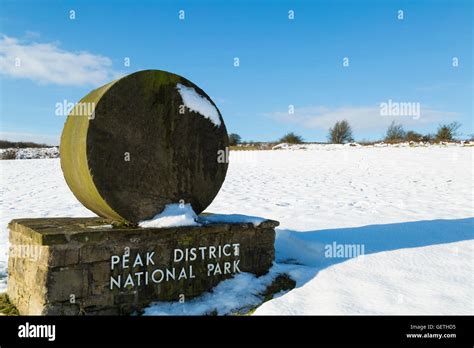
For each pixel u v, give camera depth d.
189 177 4.35
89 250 3.54
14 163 27.38
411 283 4.21
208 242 4.22
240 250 4.45
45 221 4.27
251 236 4.54
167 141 4.19
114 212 3.90
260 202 10.48
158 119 4.13
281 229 6.30
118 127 3.90
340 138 44.03
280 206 9.73
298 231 6.54
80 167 3.87
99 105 3.79
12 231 4.30
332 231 6.51
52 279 3.38
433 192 12.16
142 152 4.04
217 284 4.27
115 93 3.88
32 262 3.67
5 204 10.38
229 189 13.43
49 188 14.34
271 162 24.27
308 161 23.98
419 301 3.78
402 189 12.95
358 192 12.40
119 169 3.90
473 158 21.09
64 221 4.28
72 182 4.26
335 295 3.96
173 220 4.09
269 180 16.11
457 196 11.27
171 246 3.98
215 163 4.55
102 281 3.60
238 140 45.09
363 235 6.19
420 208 9.22
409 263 4.82
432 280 4.29
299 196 11.63
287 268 4.75
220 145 4.59
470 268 4.64
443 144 29.56
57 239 3.39
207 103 4.48
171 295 3.97
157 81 4.14
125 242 3.72
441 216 8.07
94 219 4.51
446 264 4.77
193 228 4.09
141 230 3.79
